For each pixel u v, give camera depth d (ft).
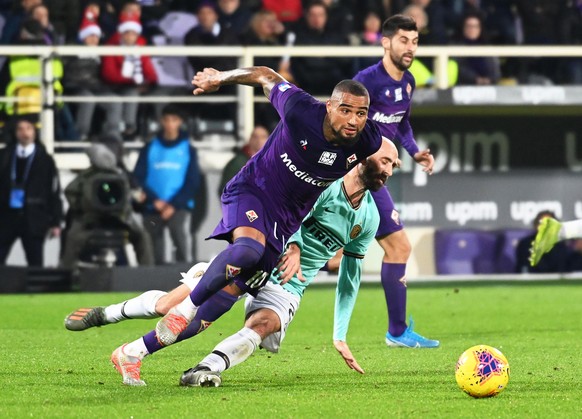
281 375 96.84
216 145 205.26
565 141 210.59
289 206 87.92
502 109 207.41
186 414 74.74
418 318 155.22
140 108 207.62
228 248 85.46
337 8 222.48
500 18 236.02
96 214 190.29
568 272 215.92
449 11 228.22
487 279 210.18
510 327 143.84
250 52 205.05
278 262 89.56
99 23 216.74
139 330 140.97
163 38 223.92
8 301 176.14
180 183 194.90
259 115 209.46
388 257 122.31
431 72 218.18
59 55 201.16
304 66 209.56
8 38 209.67
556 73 222.48
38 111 202.80
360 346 123.13
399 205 205.98
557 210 210.59
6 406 78.13
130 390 85.81
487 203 208.85
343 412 75.97
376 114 121.70
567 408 77.77
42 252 193.16
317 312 163.63
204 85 90.79
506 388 87.71
